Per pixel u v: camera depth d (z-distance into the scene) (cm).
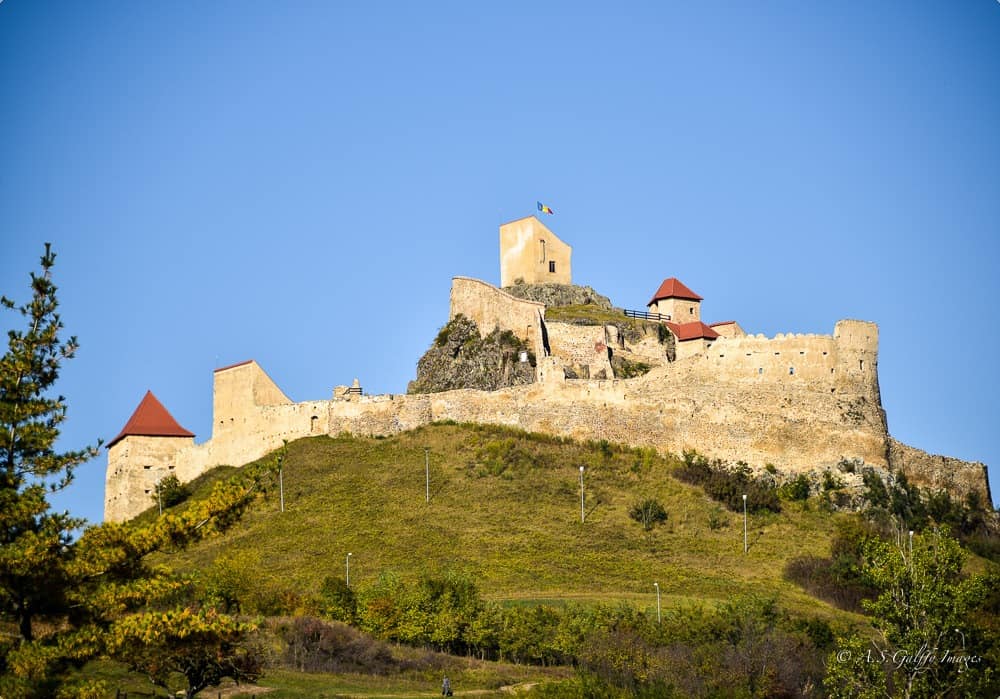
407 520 12394
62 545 5356
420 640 9562
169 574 5569
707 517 12431
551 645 9131
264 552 11919
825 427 13500
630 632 8888
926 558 7269
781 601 10456
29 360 5594
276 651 8781
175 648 5409
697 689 8044
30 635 5294
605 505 12675
